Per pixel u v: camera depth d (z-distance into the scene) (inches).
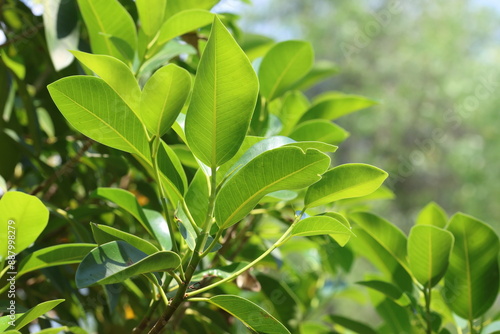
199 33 35.7
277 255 38.3
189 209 26.9
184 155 31.5
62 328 25.0
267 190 24.7
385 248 33.8
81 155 33.5
